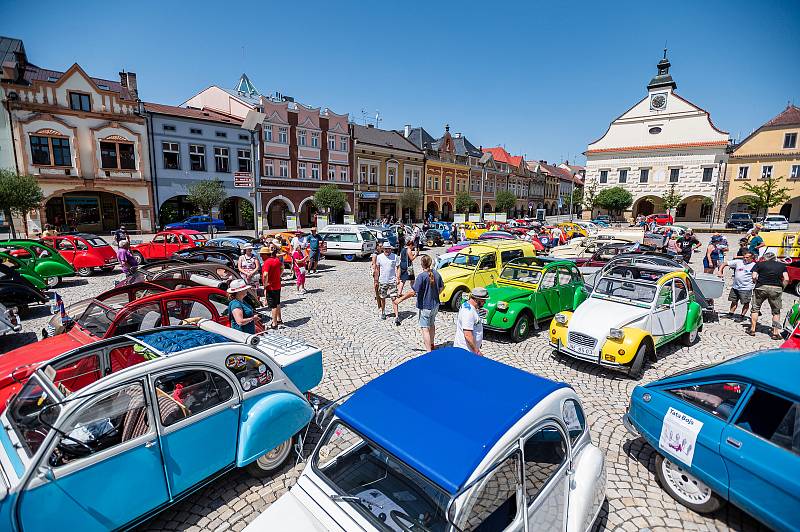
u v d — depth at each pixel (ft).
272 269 30.37
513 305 28.68
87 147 92.58
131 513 10.95
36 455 9.57
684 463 12.89
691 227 138.31
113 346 13.80
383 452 9.20
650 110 164.35
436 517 8.03
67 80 88.84
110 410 10.94
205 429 12.41
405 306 38.86
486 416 9.51
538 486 9.62
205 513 13.14
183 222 103.35
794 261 44.80
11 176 74.18
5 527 9.00
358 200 144.36
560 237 85.40
